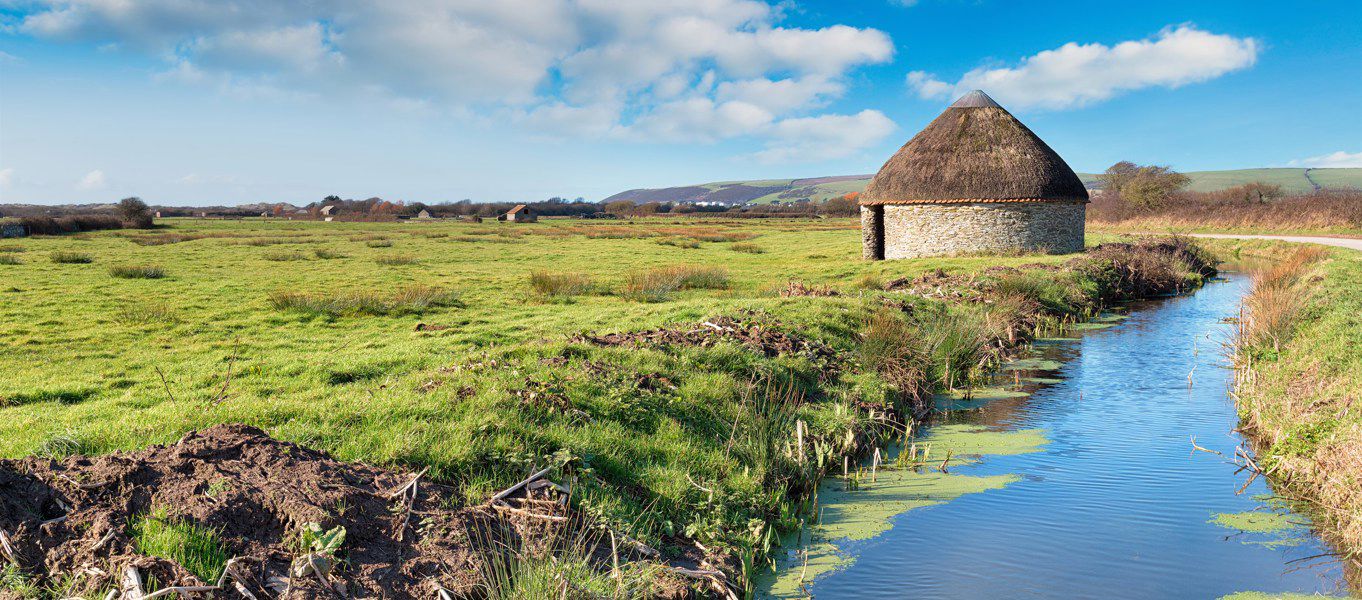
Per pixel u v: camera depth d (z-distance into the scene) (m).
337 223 96.88
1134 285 26.08
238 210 153.62
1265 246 43.28
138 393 10.23
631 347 11.51
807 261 35.91
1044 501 7.95
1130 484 8.41
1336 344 11.52
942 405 11.99
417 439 6.82
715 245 50.91
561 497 6.27
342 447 6.64
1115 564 6.49
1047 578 6.26
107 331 16.42
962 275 22.91
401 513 5.59
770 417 9.41
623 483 7.08
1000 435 10.33
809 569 6.51
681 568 5.95
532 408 8.11
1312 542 6.91
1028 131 35.03
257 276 29.30
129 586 4.40
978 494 8.16
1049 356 15.52
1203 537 7.02
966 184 33.44
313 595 4.67
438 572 5.14
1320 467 7.82
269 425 7.36
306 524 5.11
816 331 14.08
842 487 8.45
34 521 4.93
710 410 9.30
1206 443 9.82
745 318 14.51
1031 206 33.16
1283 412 9.62
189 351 14.09
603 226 85.50
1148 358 15.15
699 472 7.65
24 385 11.02
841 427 9.73
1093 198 88.94
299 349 14.14
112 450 6.67
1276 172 190.88
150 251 41.59
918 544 6.94
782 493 7.83
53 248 43.56
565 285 23.62
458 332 15.53
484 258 39.75
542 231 71.56
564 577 5.23
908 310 17.05
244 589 4.62
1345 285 18.58
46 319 17.81
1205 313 21.33
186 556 4.79
